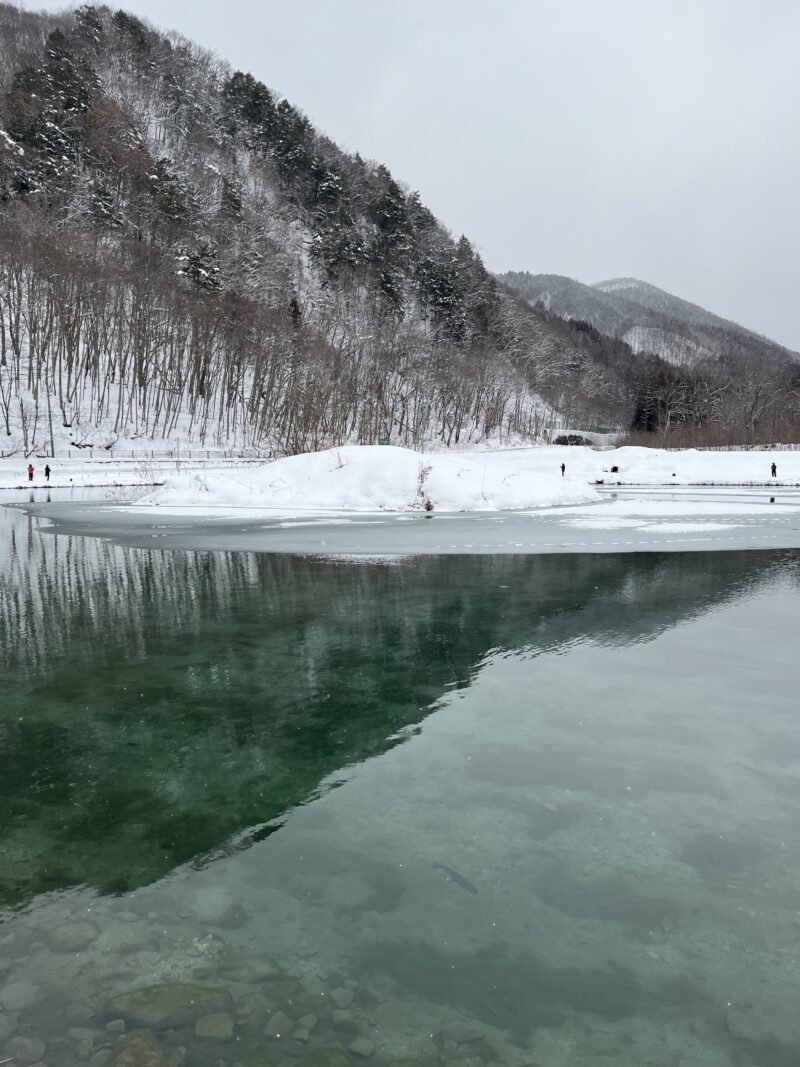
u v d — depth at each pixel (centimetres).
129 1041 181
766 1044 182
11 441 4672
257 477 2464
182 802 330
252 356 6394
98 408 5300
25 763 377
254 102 11550
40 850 287
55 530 1645
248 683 513
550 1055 177
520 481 2377
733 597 821
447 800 326
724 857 275
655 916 238
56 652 605
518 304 13762
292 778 354
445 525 1708
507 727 419
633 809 315
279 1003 198
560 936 228
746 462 4384
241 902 249
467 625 694
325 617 736
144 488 3550
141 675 536
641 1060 176
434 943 226
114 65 10675
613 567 1055
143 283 5684
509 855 278
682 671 531
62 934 231
